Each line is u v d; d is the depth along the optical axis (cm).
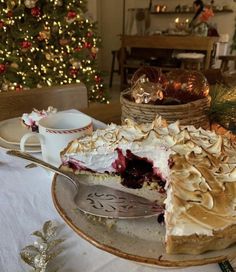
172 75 63
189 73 61
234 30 322
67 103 84
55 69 178
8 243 31
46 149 46
